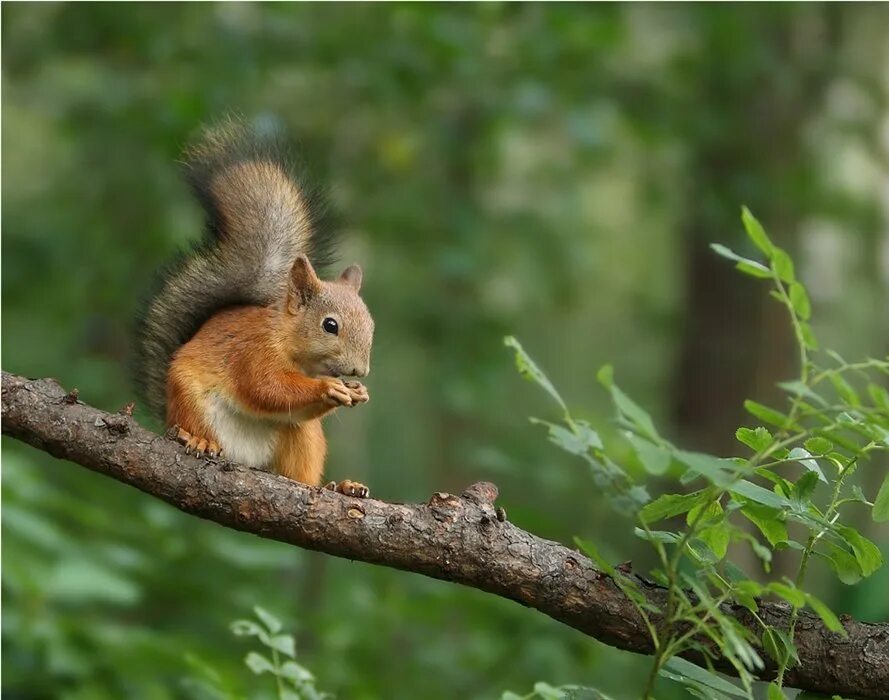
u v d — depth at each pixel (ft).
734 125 52.54
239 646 31.76
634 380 79.56
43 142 70.23
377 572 37.50
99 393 50.60
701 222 53.01
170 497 16.47
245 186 23.03
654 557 42.47
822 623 15.64
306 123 55.36
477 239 54.65
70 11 51.34
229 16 52.26
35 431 16.60
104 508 33.24
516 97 50.01
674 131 51.65
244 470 16.49
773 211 53.72
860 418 13.24
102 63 53.62
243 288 22.61
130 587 25.90
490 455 38.65
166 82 52.29
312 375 22.71
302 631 36.81
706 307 53.57
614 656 34.40
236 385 21.25
